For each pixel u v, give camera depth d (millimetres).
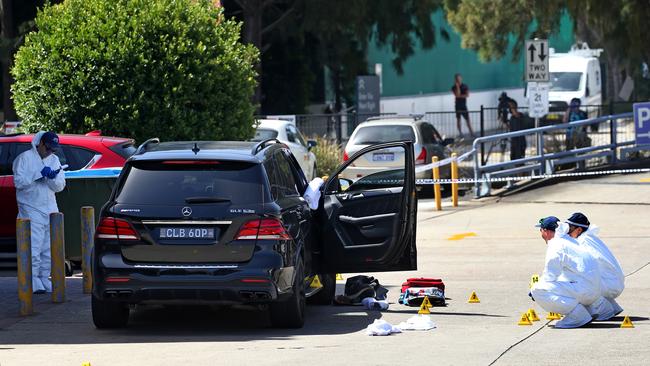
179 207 40438
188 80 71688
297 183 47344
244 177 41219
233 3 146500
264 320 45094
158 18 71812
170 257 40344
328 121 127562
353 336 40906
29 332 42781
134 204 40719
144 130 71000
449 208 88875
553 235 43344
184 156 41438
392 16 146625
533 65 99062
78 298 51125
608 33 132750
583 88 181375
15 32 124375
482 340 39281
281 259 40688
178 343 39719
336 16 139875
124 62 70750
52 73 70688
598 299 42469
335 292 51438
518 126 107500
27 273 46625
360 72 156250
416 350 37344
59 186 52312
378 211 45438
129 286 40312
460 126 127312
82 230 52250
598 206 84938
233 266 40250
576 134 106125
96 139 60625
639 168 105625
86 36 70812
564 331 41125
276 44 154750
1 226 59469
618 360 34719
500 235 73062
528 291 51656
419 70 196875
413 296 48250
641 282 53312
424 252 66125
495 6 175750
